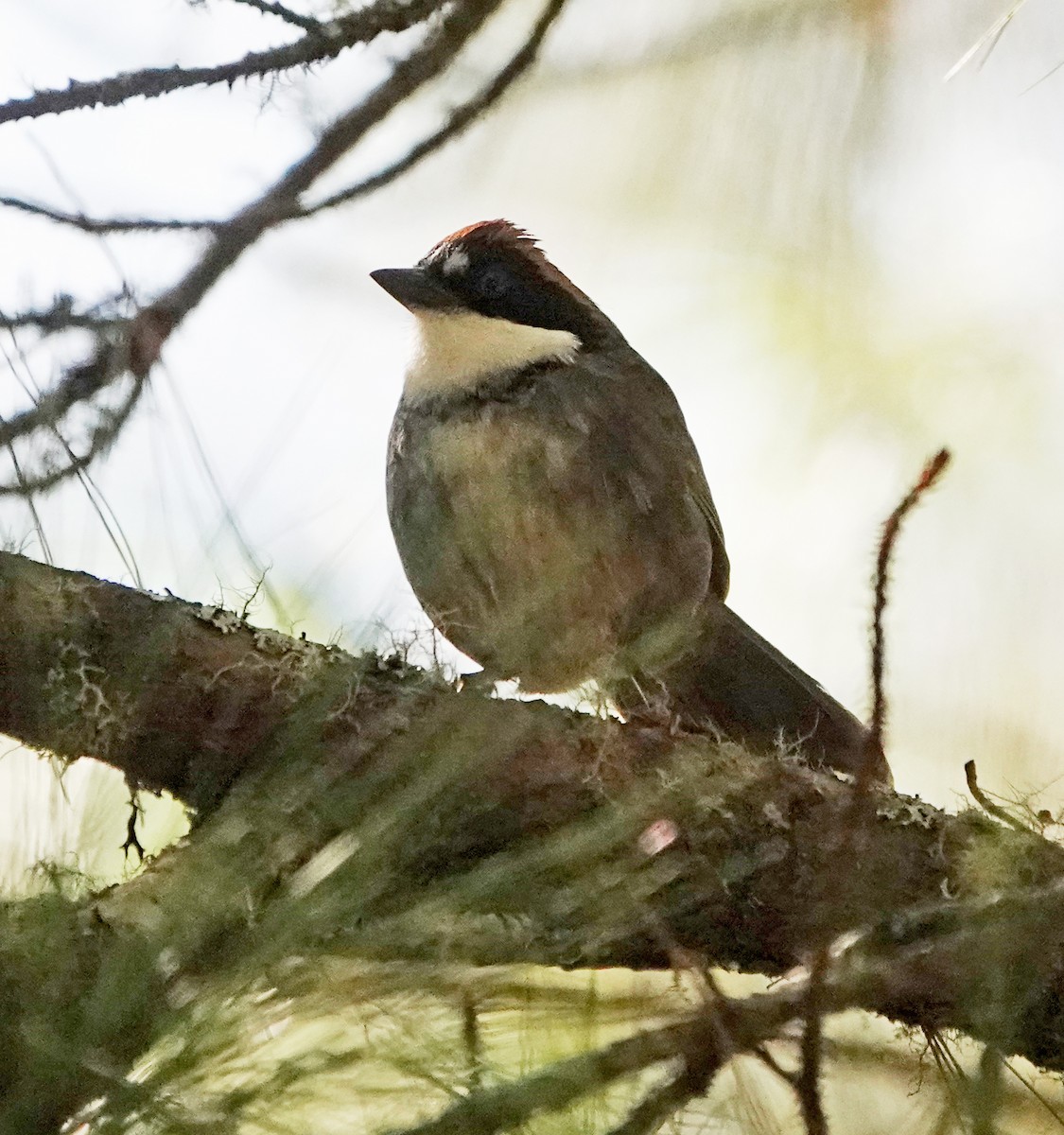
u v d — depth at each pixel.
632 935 4.06
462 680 4.90
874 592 3.62
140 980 2.99
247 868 3.30
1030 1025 4.34
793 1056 3.87
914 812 4.80
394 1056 3.21
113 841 3.29
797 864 4.75
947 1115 3.48
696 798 4.77
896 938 4.52
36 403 4.15
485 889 3.55
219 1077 3.02
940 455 3.53
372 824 3.41
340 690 4.22
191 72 5.23
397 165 5.66
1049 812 4.30
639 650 5.92
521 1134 3.19
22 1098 2.86
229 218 5.36
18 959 2.99
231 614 4.60
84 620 4.48
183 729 4.48
